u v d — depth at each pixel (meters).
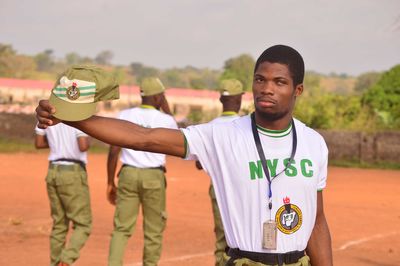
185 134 3.06
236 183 3.05
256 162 3.03
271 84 2.98
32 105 52.53
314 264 3.34
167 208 12.74
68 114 2.68
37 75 118.50
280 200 3.03
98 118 2.87
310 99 30.61
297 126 3.14
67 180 6.78
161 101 6.81
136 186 6.54
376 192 16.44
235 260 3.07
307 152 3.10
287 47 3.03
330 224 11.41
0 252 8.22
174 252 8.55
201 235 9.84
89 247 8.63
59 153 6.80
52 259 6.97
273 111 2.99
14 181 16.69
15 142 30.16
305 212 3.08
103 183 16.92
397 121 29.73
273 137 3.06
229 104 6.80
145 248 6.71
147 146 2.99
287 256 3.04
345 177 20.33
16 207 12.31
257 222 3.03
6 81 63.44
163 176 6.67
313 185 3.09
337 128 29.45
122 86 64.44
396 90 37.28
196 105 66.06
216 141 3.07
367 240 9.90
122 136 2.89
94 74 2.71
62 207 6.94
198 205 13.32
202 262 7.99
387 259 8.56
